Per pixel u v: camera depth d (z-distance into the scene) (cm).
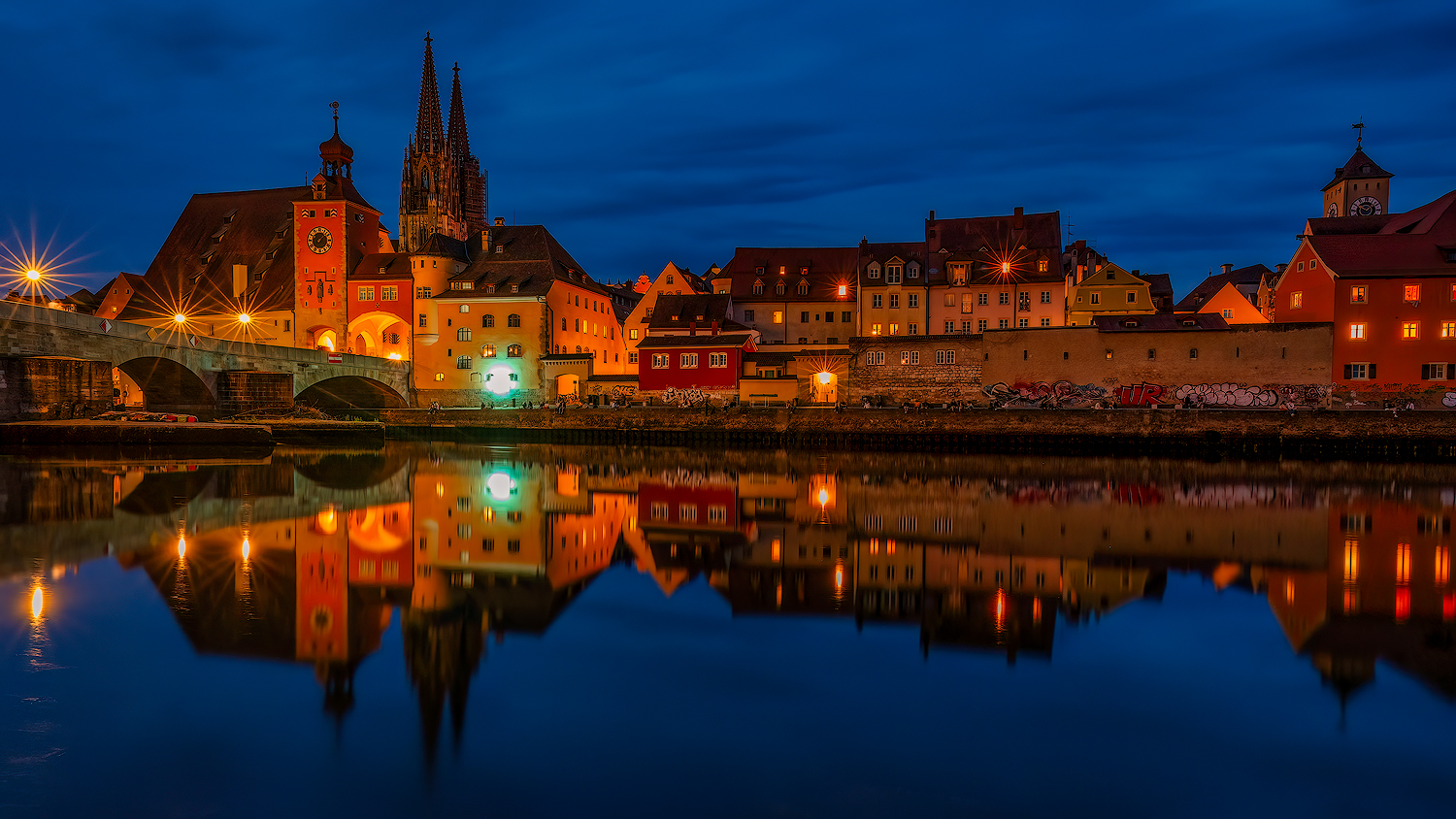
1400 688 1316
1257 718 1196
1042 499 3659
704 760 1038
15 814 874
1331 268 6406
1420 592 1970
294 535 2491
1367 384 6297
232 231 10975
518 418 7669
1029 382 7000
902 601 1856
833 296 9588
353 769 994
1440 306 6184
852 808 927
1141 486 4156
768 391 7669
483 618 1644
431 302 9331
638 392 8050
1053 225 9275
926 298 9144
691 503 3488
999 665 1416
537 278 9406
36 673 1265
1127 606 1830
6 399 5162
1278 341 6462
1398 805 961
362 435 6794
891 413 6650
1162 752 1083
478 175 15575
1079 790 984
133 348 5825
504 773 994
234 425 5666
